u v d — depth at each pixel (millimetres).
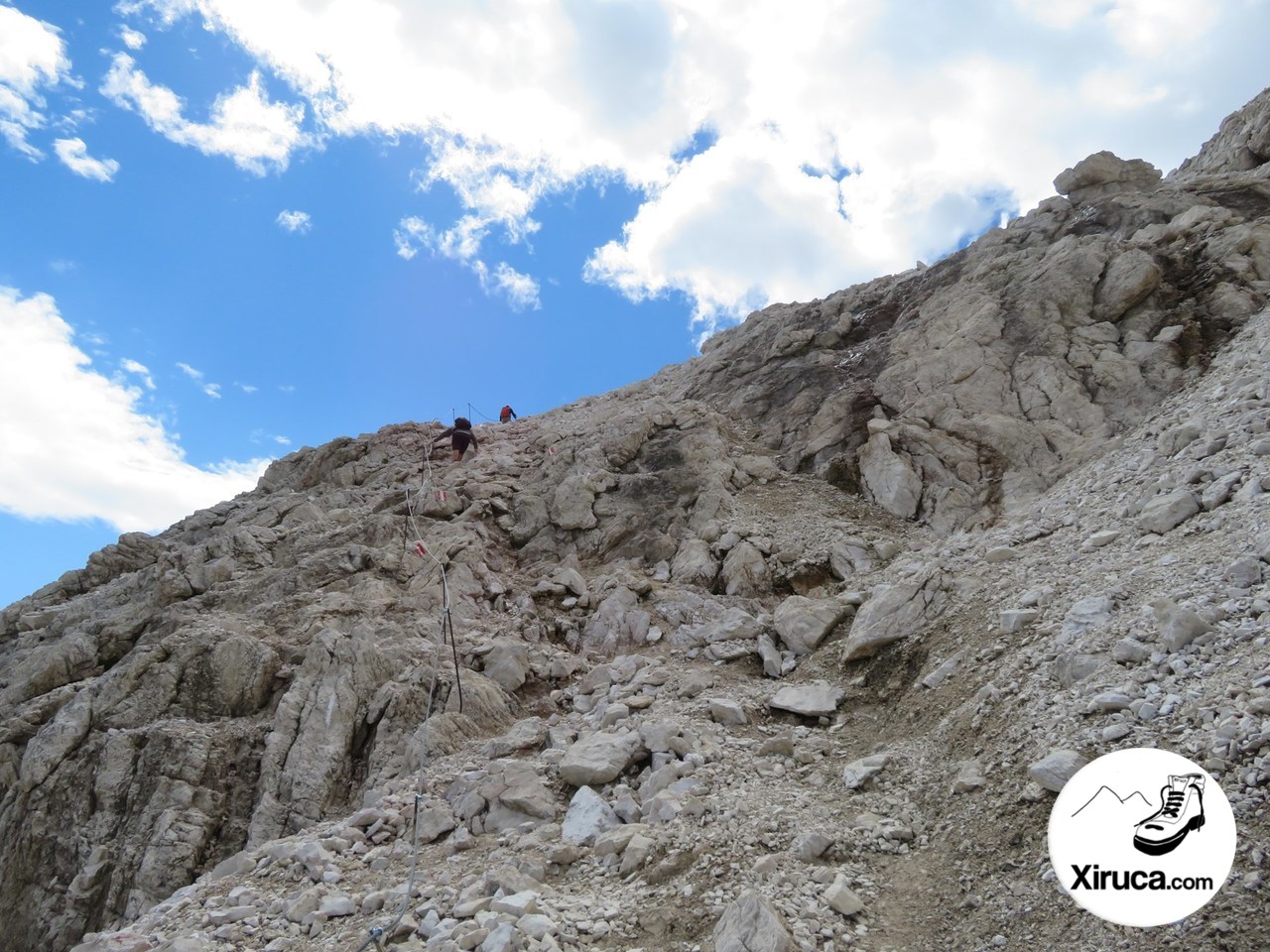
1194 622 7301
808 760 9289
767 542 15461
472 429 25188
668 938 6422
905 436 17250
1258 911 4844
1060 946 5359
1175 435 12117
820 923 6156
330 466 23625
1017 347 17641
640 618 14102
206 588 15977
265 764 11281
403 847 8977
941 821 7289
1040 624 9172
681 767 9125
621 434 19781
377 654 12578
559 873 7879
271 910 7832
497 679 12695
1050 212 21750
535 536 17375
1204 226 18062
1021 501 14383
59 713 12617
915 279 23375
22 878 11000
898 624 11023
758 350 24406
